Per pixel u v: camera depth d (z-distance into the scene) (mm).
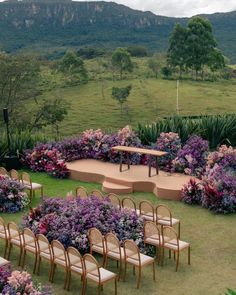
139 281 8266
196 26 84688
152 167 15578
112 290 8227
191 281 8492
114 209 10289
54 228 9852
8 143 16844
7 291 6930
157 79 74688
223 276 8648
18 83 33719
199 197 12586
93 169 15523
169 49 86062
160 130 17859
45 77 68688
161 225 10102
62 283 8547
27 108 36594
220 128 18062
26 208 12859
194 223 11305
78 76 70062
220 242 10156
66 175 15617
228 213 11875
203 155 14844
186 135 17641
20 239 9195
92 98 59656
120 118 50281
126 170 15242
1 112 31859
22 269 9117
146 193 13797
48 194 14000
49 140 18297
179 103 57594
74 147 17047
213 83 75750
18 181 13195
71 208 10258
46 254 8719
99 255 9609
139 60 95875
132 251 8328
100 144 16750
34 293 6965
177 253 8891
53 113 36219
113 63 79062
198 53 83812
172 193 13031
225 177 12438
